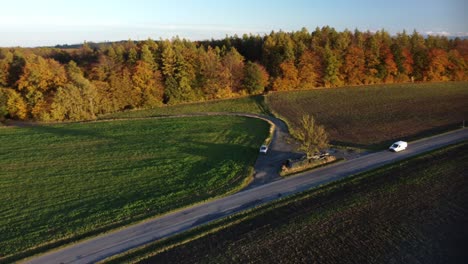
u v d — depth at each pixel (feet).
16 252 85.30
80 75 250.57
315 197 105.70
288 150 152.76
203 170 132.98
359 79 302.25
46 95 244.83
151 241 87.35
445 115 203.41
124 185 122.72
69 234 92.27
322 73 293.64
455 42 355.36
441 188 107.86
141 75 266.77
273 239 84.79
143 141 175.22
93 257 81.92
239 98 273.13
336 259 76.43
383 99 248.73
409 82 310.24
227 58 286.05
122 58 292.40
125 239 88.74
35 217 102.68
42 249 85.97
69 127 212.02
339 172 124.77
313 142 132.57
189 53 283.59
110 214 101.96
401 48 310.45
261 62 313.94
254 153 150.00
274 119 210.38
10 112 243.19
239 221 93.97
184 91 275.18
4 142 183.42
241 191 113.39
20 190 122.42
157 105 268.62
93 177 131.23
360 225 89.10
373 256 77.00
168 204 106.52
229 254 79.92
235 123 204.23
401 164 128.57
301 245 81.87
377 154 141.59
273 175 125.29
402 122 191.31
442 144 150.71
